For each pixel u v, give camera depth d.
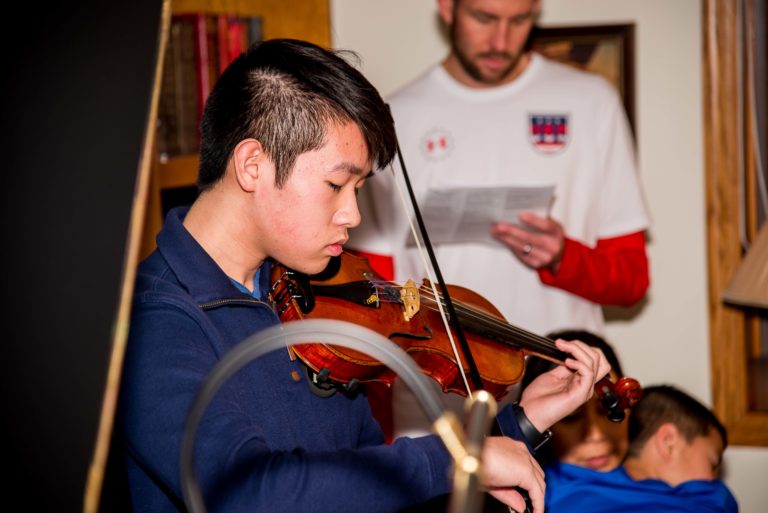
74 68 0.76
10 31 0.75
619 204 2.53
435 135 2.52
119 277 0.70
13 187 0.72
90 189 0.73
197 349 1.11
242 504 0.99
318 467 1.03
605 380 1.52
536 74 2.55
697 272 3.03
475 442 0.67
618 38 2.94
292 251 1.21
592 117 2.52
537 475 1.11
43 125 0.74
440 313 1.55
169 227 1.21
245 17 2.36
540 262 2.29
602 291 2.38
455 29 2.44
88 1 0.79
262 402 1.20
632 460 2.10
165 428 1.02
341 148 1.16
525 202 2.25
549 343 1.59
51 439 0.69
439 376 1.49
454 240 2.34
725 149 2.95
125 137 0.74
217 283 1.20
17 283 0.71
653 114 2.98
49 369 0.70
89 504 0.67
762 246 2.68
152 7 0.78
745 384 3.01
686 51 2.94
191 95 2.21
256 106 1.16
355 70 1.20
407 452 1.09
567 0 2.95
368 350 0.69
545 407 1.35
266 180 1.17
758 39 2.90
